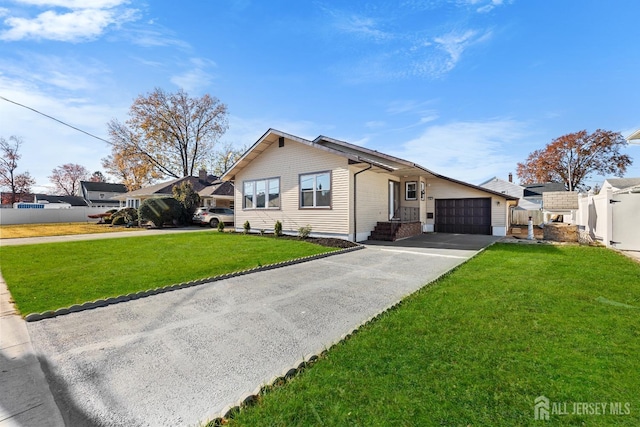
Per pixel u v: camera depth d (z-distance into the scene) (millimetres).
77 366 2840
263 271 6719
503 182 35531
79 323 3879
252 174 15039
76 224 25078
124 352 3102
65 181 57219
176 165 34031
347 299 4746
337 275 6312
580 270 6129
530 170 41531
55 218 28375
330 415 2023
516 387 2264
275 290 5277
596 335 3119
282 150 13617
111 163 35500
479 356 2738
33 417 2150
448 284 5227
